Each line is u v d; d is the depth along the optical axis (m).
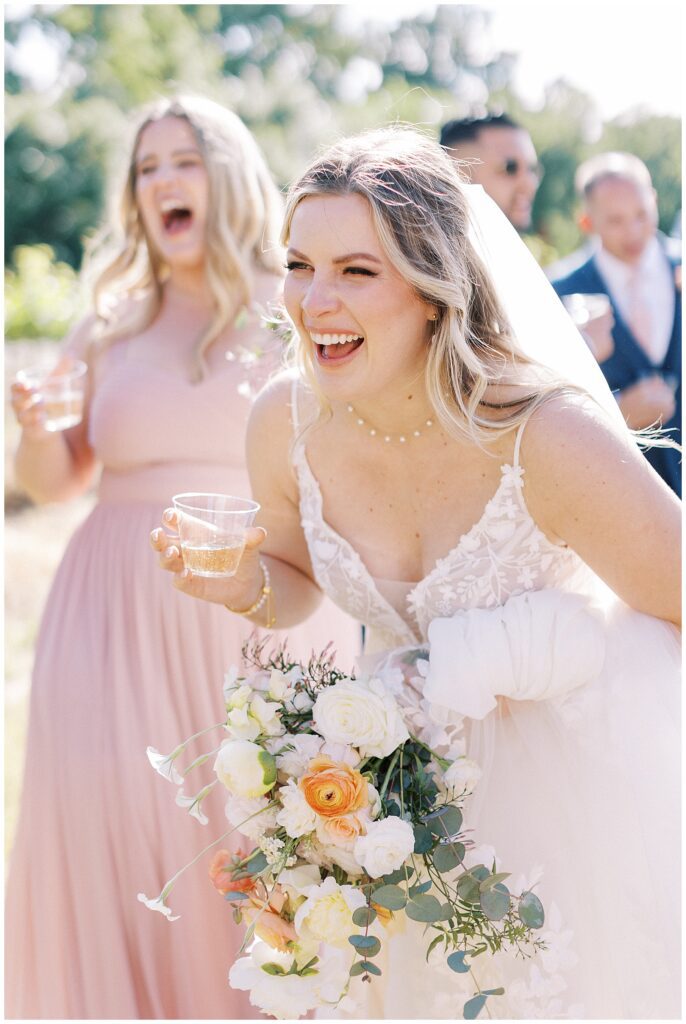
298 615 2.90
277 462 2.78
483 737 2.44
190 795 3.46
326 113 22.50
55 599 3.69
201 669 3.51
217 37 23.83
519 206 4.81
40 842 3.49
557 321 2.51
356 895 2.10
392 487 2.56
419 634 2.64
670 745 2.36
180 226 3.75
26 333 12.95
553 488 2.34
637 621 2.44
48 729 3.52
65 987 3.45
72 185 20.58
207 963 3.41
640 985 2.28
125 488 3.70
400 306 2.29
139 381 3.70
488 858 2.27
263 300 3.77
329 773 2.12
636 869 2.31
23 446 3.94
